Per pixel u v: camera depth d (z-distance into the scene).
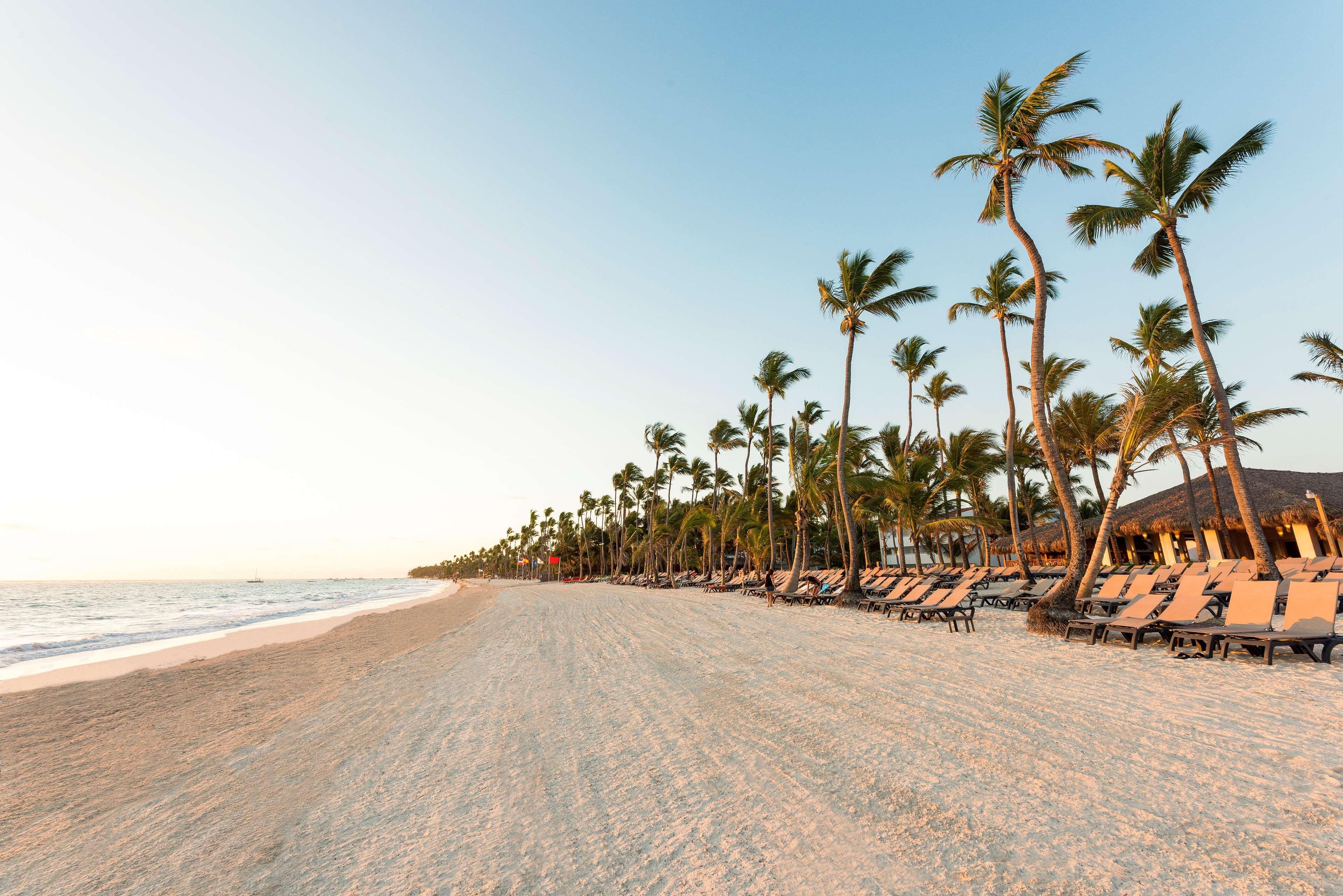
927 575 20.81
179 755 6.70
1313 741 4.31
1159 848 3.01
